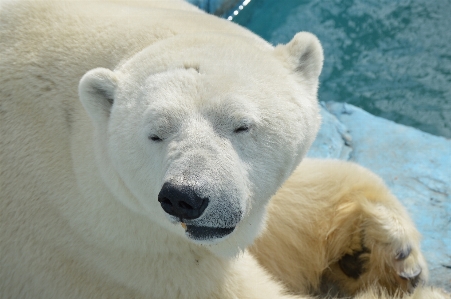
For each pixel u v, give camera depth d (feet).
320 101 34.19
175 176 13.65
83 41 18.54
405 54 37.09
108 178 16.76
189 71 15.49
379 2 40.68
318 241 23.20
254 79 15.81
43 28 19.06
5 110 18.76
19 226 19.19
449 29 38.19
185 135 14.47
